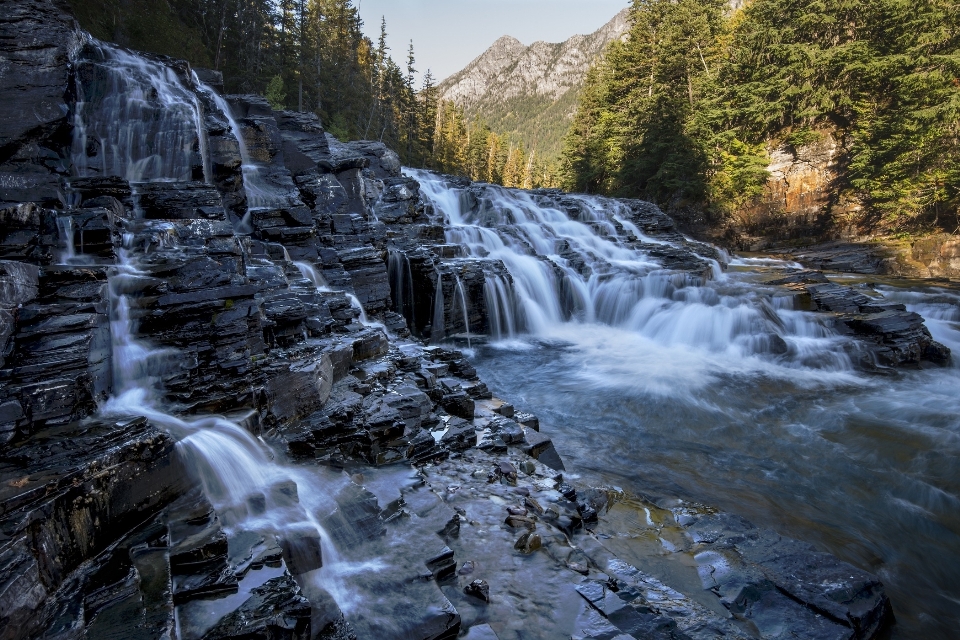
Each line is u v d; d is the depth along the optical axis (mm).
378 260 15875
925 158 36031
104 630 3562
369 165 22438
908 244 35250
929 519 8734
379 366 9680
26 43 9148
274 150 16766
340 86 66875
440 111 109625
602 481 9258
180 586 4188
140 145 11867
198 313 6750
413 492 6750
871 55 39344
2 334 5062
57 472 4164
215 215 10039
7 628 3262
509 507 6902
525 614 5031
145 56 13672
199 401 6465
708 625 5207
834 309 20688
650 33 55844
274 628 3947
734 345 18578
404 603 4805
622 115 56000
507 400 13680
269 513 5449
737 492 9320
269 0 56625
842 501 9227
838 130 41938
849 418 12945
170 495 5098
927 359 17891
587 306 23688
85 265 6516
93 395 5434
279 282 9805
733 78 47469
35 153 8938
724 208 45562
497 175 114062
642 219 36469
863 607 6031
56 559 3932
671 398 13977
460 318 19375
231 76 46531
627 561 6715
